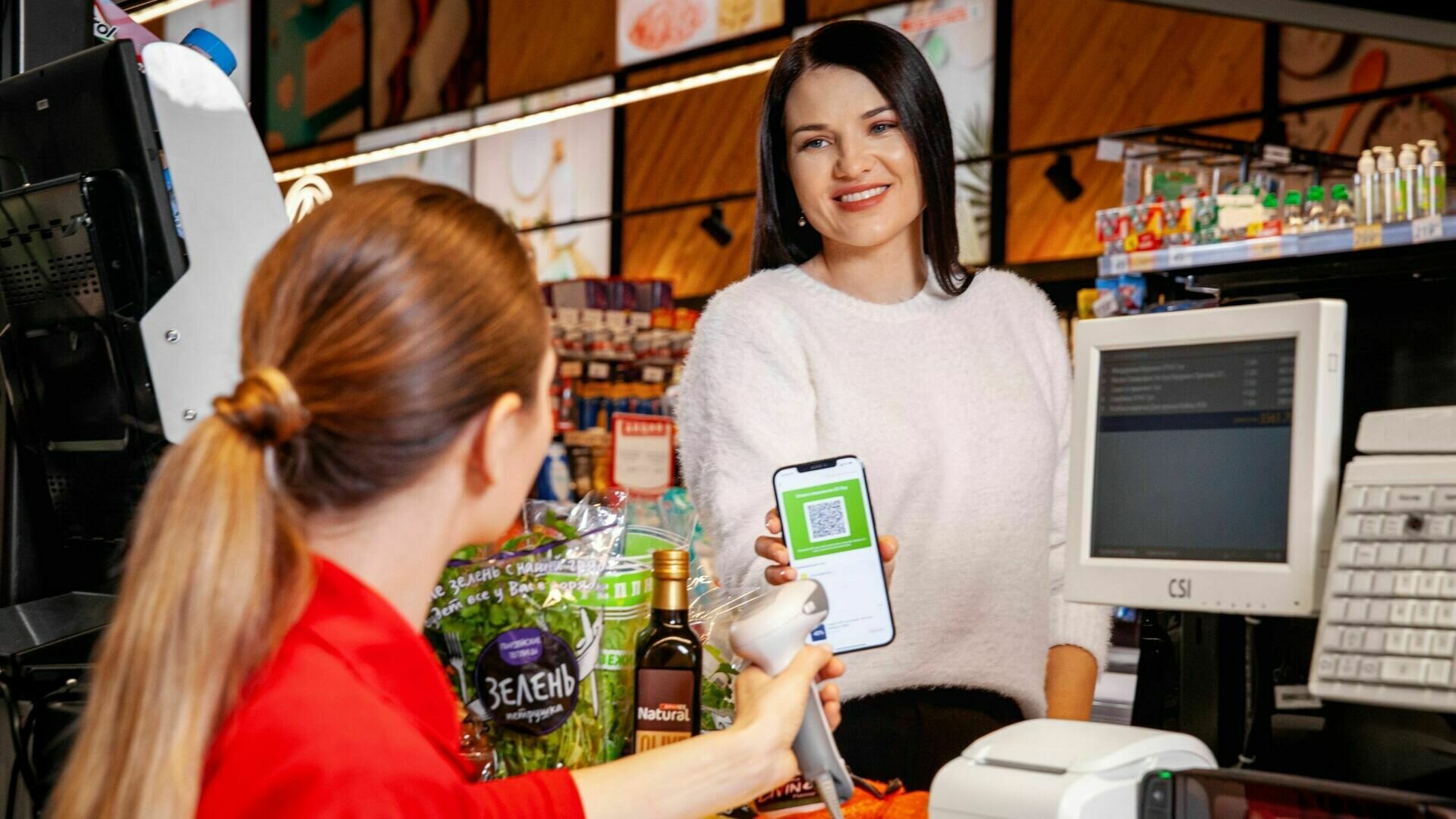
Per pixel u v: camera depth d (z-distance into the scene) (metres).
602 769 1.10
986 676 1.99
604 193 11.70
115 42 1.55
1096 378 1.53
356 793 0.86
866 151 1.98
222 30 14.38
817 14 10.27
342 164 10.91
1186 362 1.47
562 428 7.83
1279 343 1.40
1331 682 1.21
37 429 1.71
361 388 0.92
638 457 6.15
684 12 11.09
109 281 1.57
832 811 1.23
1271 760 1.47
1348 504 1.26
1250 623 1.48
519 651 1.40
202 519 0.87
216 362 1.59
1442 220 4.17
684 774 1.12
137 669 0.87
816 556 1.63
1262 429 1.41
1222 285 1.70
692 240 11.16
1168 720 1.59
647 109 11.41
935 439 2.00
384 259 0.94
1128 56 8.76
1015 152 8.53
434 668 0.98
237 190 1.61
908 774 1.91
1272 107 8.11
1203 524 1.43
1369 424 1.29
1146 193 5.53
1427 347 1.50
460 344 0.95
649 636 1.44
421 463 0.96
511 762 1.41
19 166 1.69
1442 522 1.20
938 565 1.98
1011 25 9.25
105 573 1.75
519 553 1.43
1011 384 2.06
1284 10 3.94
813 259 2.15
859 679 1.94
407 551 0.99
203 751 0.88
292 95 13.95
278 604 0.91
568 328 7.91
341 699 0.90
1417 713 1.38
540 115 9.18
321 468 0.94
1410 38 3.94
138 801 0.85
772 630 1.22
